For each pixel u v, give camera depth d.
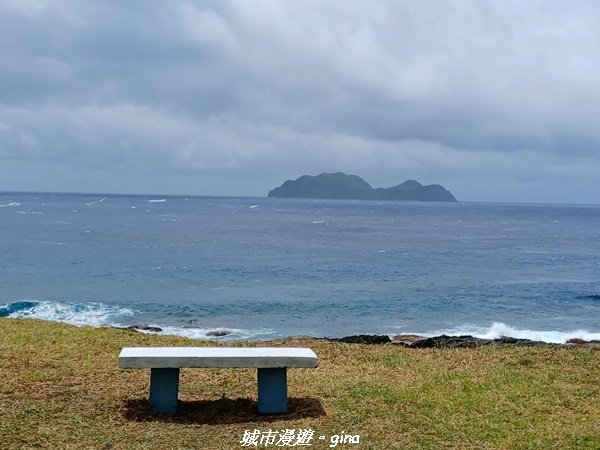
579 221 161.25
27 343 13.05
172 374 8.87
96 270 40.81
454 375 11.31
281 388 8.95
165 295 31.64
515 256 57.75
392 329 24.59
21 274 38.28
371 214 177.38
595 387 10.68
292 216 148.38
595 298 33.25
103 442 7.66
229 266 44.31
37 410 8.73
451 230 103.00
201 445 7.63
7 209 140.38
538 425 8.67
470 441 8.00
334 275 40.66
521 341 17.41
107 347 13.16
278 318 26.28
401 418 8.76
